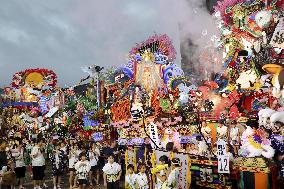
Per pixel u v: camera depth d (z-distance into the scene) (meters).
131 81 18.22
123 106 16.38
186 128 14.46
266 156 9.15
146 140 13.04
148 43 19.31
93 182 14.44
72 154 13.06
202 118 14.41
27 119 31.61
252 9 16.50
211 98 15.14
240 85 14.34
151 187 9.91
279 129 10.56
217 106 14.68
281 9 15.58
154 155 10.88
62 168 13.43
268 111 10.56
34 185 12.98
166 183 8.30
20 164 12.95
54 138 19.39
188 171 10.41
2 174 9.95
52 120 26.66
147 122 14.80
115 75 19.59
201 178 10.36
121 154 14.46
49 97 30.69
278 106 12.45
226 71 15.80
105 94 20.92
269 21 15.46
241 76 14.47
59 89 29.17
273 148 9.79
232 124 13.30
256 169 9.03
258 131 9.68
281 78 10.06
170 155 10.43
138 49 19.12
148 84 17.75
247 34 16.09
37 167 12.88
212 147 12.20
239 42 16.38
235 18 17.06
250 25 16.38
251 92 13.78
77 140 17.72
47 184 14.39
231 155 9.62
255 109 13.39
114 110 16.86
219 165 9.40
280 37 13.76
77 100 23.67
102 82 20.98
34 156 12.88
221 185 9.82
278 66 10.41
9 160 10.87
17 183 13.95
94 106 21.72
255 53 14.23
